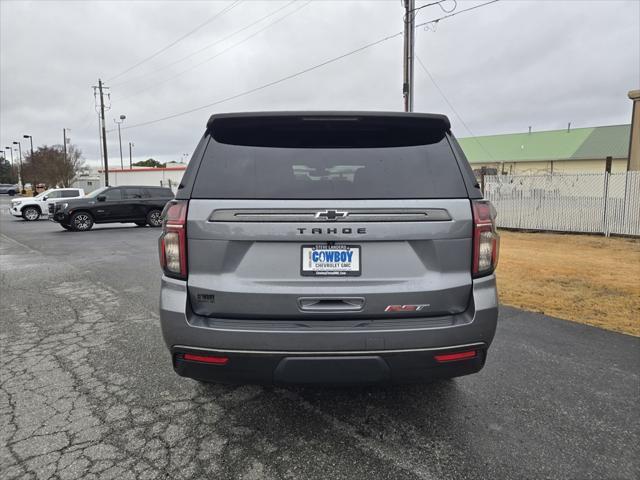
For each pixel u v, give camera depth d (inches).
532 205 560.7
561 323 195.6
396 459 97.9
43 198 950.4
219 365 95.5
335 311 95.7
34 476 92.0
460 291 97.7
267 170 99.0
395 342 93.5
